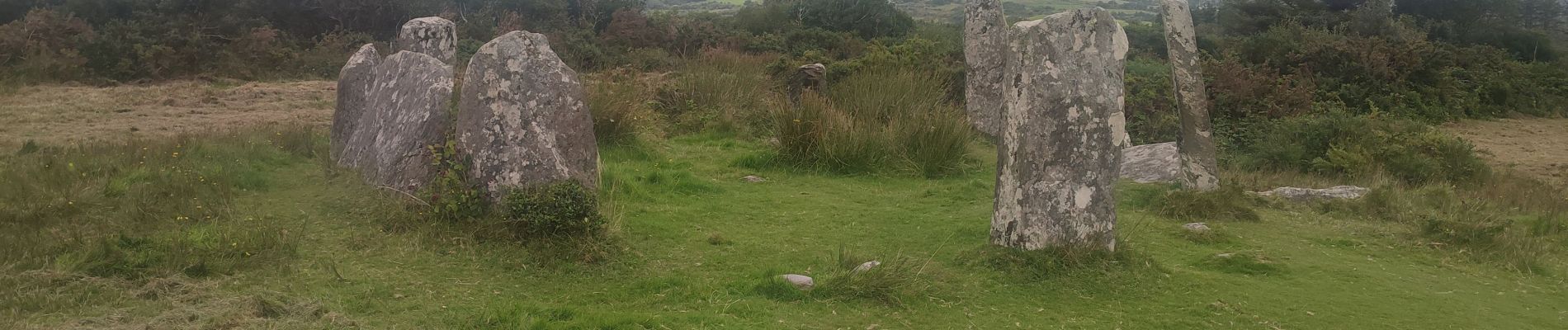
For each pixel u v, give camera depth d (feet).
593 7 81.20
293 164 26.35
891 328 15.61
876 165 30.66
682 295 16.90
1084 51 18.63
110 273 15.94
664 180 26.99
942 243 21.04
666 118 40.01
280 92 48.29
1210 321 16.48
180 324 13.69
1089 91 18.58
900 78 39.86
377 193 21.84
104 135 32.91
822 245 21.01
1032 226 18.83
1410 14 100.94
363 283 16.57
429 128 22.15
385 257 18.08
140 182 21.95
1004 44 39.63
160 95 45.34
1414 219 24.90
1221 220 24.49
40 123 35.32
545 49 21.93
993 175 31.19
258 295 15.28
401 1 73.05
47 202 19.40
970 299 17.19
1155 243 21.81
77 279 15.49
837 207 25.21
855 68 45.80
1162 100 43.45
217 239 17.72
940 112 34.32
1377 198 26.48
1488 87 63.36
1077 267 18.29
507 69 21.08
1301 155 35.99
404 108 23.70
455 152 21.09
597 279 17.69
